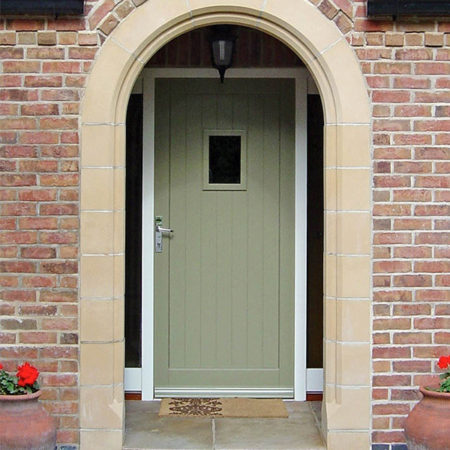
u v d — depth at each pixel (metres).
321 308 5.71
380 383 4.71
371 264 4.70
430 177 4.70
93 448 4.68
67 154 4.66
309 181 5.70
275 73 5.67
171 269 5.71
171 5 4.63
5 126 4.66
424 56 4.70
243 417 5.31
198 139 5.71
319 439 4.90
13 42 4.66
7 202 4.67
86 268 4.66
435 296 4.71
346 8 4.68
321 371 5.69
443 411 4.34
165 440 4.87
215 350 5.72
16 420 4.28
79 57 4.65
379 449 4.71
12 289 4.67
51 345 4.68
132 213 5.70
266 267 5.71
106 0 4.64
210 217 5.71
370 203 4.70
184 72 5.66
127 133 5.68
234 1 4.62
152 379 5.68
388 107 4.69
